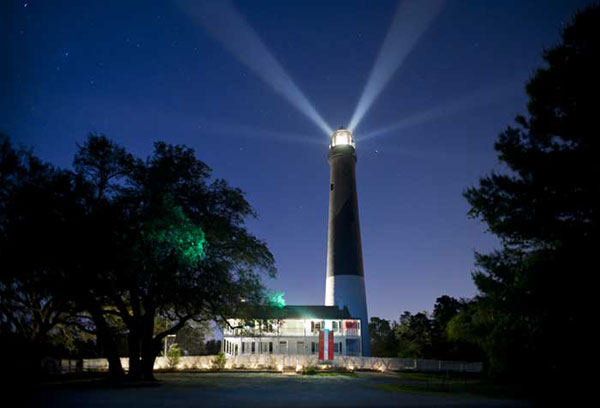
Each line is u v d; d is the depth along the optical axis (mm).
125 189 34062
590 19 20609
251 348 65125
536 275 19172
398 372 51219
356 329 64938
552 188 20422
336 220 69812
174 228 31094
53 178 30766
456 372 50594
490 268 21797
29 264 28703
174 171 36125
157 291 35219
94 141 33812
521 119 22062
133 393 26125
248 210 38156
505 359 20922
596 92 19922
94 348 53438
